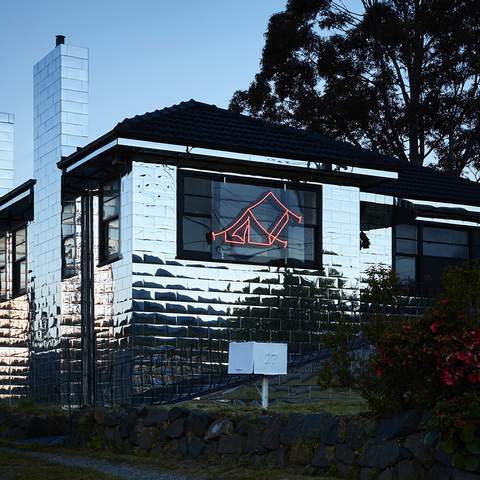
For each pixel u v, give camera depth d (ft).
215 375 52.70
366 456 28.22
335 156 57.72
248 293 55.36
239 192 55.93
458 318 27.53
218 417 35.37
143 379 51.13
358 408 39.93
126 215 52.80
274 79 118.42
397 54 116.78
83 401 54.39
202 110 58.29
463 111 114.73
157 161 53.16
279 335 56.03
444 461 25.54
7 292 66.90
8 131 76.07
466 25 112.16
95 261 55.88
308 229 58.29
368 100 114.83
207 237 54.49
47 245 61.36
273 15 118.01
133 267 51.88
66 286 58.75
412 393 28.02
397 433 27.20
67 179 57.88
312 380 51.06
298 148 56.90
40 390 60.64
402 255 66.95
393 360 27.86
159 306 52.29
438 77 113.19
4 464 36.55
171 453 36.78
